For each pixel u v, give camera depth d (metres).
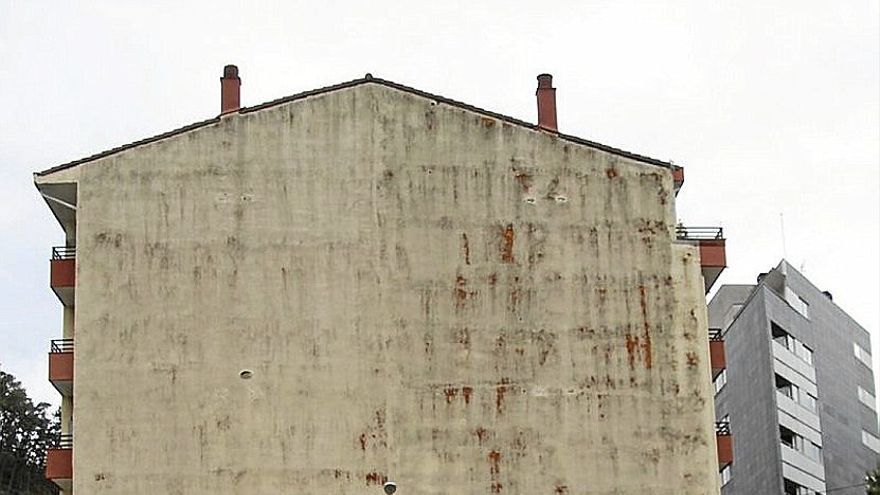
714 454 43.34
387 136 44.88
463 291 43.78
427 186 44.53
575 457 42.81
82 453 41.59
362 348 42.94
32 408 94.44
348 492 41.75
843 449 104.00
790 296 102.81
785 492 93.12
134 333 42.66
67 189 44.22
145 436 41.84
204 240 43.56
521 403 43.03
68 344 44.19
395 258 43.81
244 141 44.47
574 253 44.59
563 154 45.38
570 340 43.81
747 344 99.81
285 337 42.84
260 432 42.03
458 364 43.12
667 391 43.75
